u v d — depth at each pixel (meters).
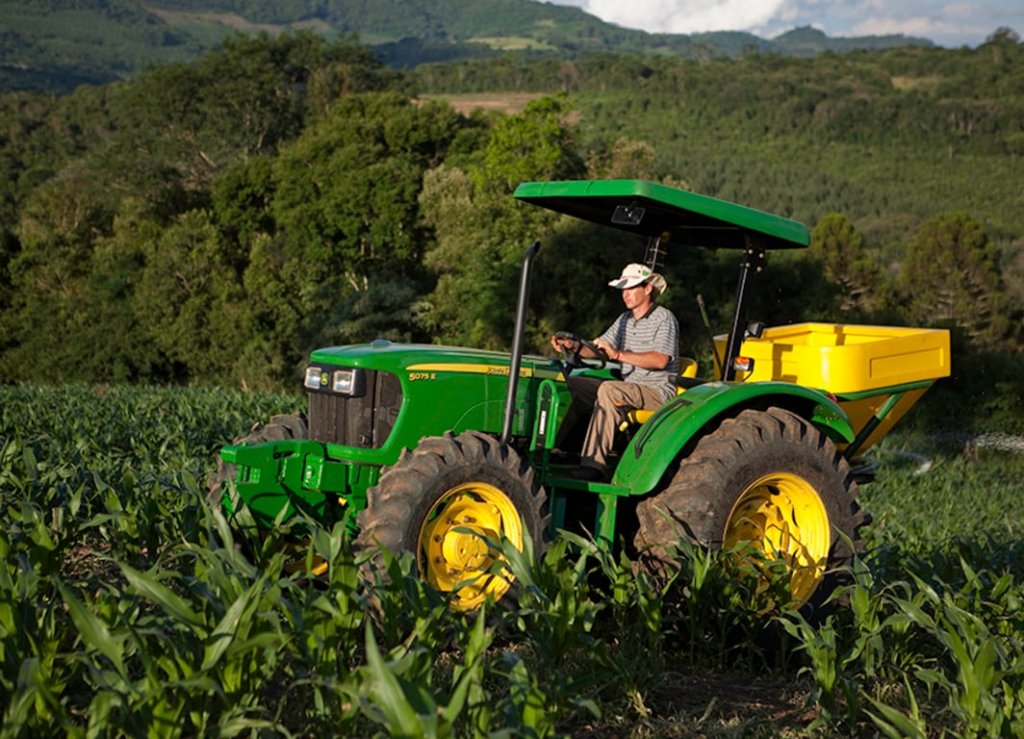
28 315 45.78
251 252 41.72
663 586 5.32
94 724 3.28
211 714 3.69
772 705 4.71
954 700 4.37
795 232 5.73
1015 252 87.12
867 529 8.85
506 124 36.62
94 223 50.34
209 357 41.09
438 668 4.56
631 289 5.96
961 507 13.94
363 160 39.78
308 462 5.34
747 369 6.00
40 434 11.34
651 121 178.62
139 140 60.16
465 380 5.48
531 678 3.93
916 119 174.00
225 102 61.56
